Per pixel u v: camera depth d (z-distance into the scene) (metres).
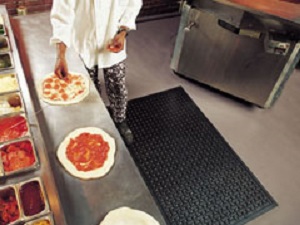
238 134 2.74
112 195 1.30
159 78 3.17
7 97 1.58
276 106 3.05
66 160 1.40
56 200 1.21
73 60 1.89
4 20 2.03
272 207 2.26
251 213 2.20
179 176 2.35
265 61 2.59
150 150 2.50
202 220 2.12
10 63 1.75
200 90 3.11
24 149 1.38
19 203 1.20
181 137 2.63
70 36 1.68
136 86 3.05
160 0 3.82
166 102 2.92
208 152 2.55
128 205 1.27
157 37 3.69
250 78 2.78
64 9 1.59
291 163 2.58
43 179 1.27
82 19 1.76
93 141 1.48
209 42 2.72
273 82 2.71
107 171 1.37
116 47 1.84
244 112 2.96
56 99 1.66
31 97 1.66
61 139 1.48
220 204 2.22
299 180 2.46
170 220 2.10
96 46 1.91
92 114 1.61
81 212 1.23
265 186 2.39
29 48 1.93
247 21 2.41
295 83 3.34
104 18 1.77
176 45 2.92
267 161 2.56
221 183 2.35
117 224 1.20
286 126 2.87
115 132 1.54
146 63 3.32
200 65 2.94
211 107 2.96
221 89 3.03
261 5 2.37
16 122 1.47
